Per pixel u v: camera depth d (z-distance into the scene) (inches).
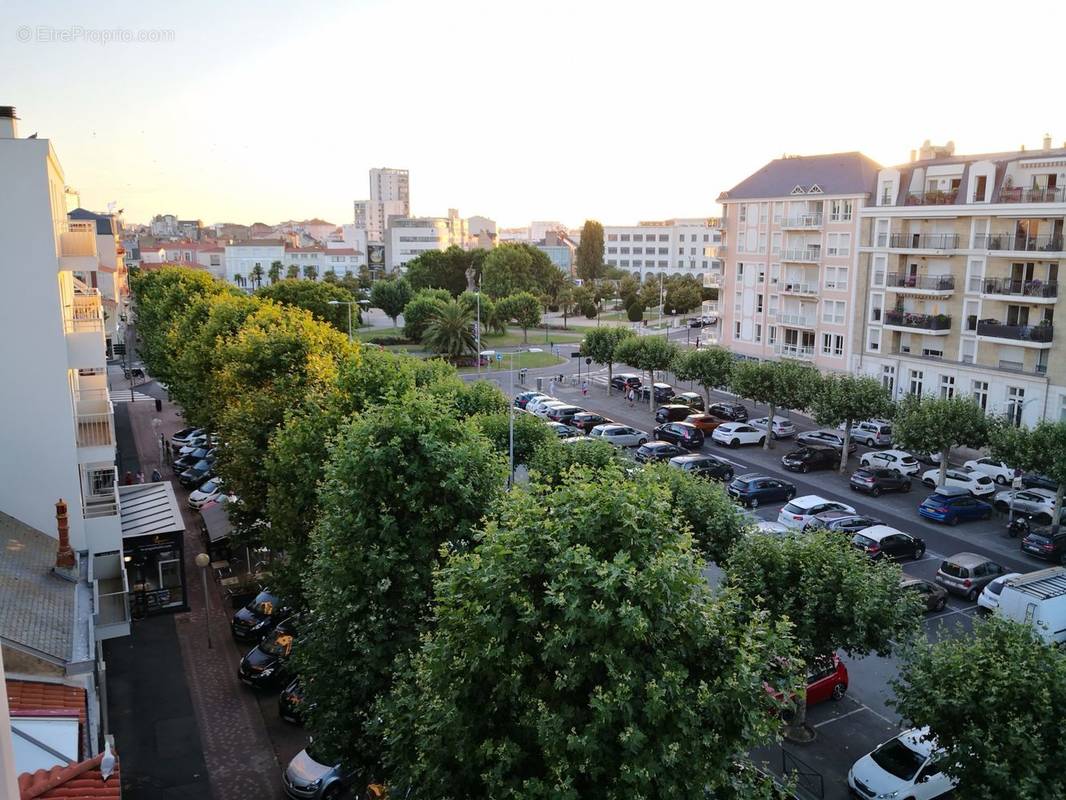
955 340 1978.3
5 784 171.6
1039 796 515.5
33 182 847.1
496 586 481.4
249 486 1052.5
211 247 7180.1
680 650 464.8
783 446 1983.3
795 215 2418.8
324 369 1151.0
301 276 6840.6
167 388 1972.2
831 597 736.3
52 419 884.6
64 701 624.7
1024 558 1269.7
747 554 794.2
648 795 418.9
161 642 1011.9
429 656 503.2
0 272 849.5
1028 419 1804.9
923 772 681.0
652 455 1729.8
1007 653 571.2
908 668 635.5
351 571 641.6
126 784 735.7
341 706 625.6
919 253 2012.8
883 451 1779.0
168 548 1069.8
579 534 492.4
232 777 753.0
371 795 668.7
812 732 803.4
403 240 7308.1
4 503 877.2
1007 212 1815.9
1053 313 1754.4
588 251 6565.0
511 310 3986.2
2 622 658.8
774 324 2546.8
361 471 658.8
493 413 1429.6
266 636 957.2
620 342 2471.7
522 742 471.5
